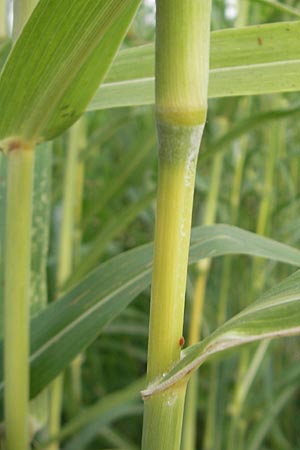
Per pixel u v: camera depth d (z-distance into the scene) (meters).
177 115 0.12
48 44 0.16
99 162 0.57
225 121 0.36
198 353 0.13
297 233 0.40
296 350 0.48
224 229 0.21
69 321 0.21
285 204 0.40
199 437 0.50
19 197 0.19
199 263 0.36
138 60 0.19
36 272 0.25
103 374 0.55
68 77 0.17
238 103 0.35
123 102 0.19
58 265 0.35
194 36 0.12
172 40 0.12
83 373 0.52
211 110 0.40
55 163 0.45
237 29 0.17
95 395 0.51
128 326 0.45
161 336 0.14
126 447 0.44
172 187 0.13
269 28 0.17
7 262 0.19
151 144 0.35
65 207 0.35
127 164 0.35
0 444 0.22
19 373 0.20
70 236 0.35
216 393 0.41
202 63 0.12
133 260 0.22
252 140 0.44
